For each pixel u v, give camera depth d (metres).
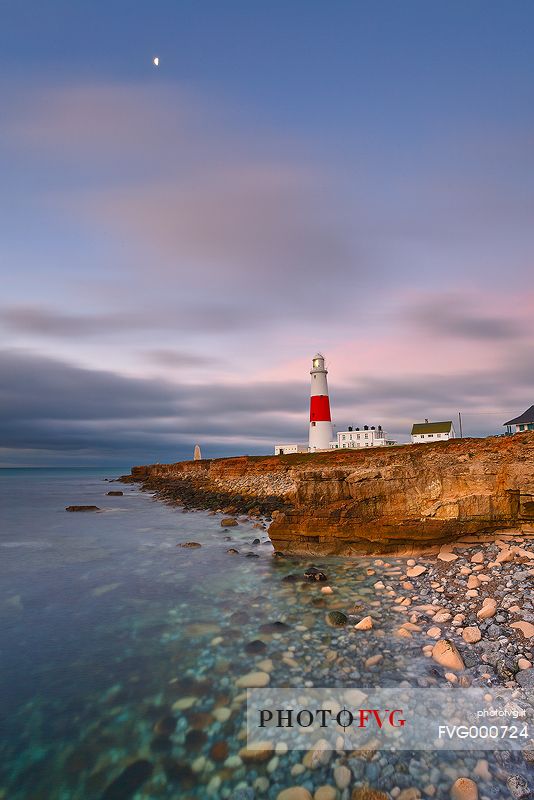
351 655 10.02
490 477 18.17
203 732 7.75
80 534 29.05
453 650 9.51
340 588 14.88
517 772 6.41
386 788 6.29
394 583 14.93
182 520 35.66
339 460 63.50
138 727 7.97
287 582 16.08
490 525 17.31
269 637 11.20
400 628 11.22
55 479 156.00
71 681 9.62
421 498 18.45
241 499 46.97
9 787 6.68
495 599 12.01
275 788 6.44
